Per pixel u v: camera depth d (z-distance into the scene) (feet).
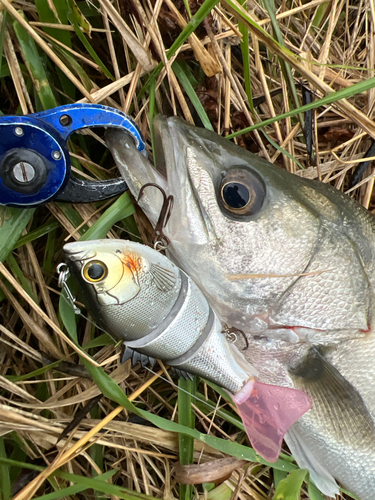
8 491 0.74
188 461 0.79
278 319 0.72
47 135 0.61
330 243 0.70
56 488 0.75
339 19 1.07
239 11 0.70
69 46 0.73
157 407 0.88
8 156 0.60
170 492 0.79
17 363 0.82
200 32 0.79
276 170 0.70
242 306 0.71
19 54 0.73
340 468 0.80
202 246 0.67
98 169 0.77
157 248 0.67
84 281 0.58
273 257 0.68
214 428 0.89
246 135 0.89
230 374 0.69
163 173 0.71
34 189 0.63
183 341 0.65
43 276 0.80
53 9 0.66
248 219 0.67
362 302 0.72
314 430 0.78
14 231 0.69
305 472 0.78
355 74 1.04
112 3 0.76
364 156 0.98
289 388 0.74
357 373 0.75
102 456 0.82
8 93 0.77
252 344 0.76
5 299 0.82
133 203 0.74
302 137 0.99
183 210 0.66
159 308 0.62
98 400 0.77
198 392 0.86
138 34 0.74
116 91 0.78
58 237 0.81
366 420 0.77
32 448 0.80
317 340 0.74
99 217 0.75
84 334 0.82
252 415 0.72
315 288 0.70
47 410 0.81
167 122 0.67
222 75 0.85
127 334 0.62
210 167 0.65
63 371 0.78
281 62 0.83
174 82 0.76
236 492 0.80
